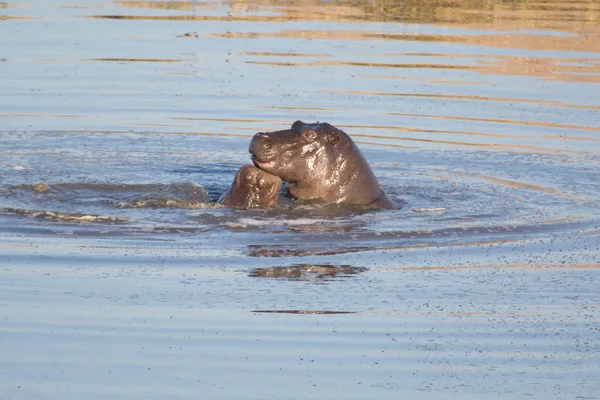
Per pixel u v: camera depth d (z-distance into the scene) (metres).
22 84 69.25
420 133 59.97
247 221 42.88
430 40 86.19
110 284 34.72
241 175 45.19
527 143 58.72
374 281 35.78
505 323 31.91
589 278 36.38
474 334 31.02
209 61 76.94
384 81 71.88
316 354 29.23
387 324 31.62
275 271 36.56
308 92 68.38
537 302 33.81
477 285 35.50
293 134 45.50
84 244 39.16
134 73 72.81
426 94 68.81
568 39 87.31
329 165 45.69
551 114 64.94
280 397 26.22
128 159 53.91
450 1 103.31
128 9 99.00
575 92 70.56
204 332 30.70
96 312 32.12
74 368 27.97
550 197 48.22
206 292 34.16
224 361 28.66
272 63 76.62
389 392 26.70
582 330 31.41
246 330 30.95
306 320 31.80
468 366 28.64
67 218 42.50
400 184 50.25
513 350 29.78
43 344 29.58
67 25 90.00
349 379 27.58
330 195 45.91
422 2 103.12
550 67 77.62
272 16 95.56
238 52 80.19
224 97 66.81
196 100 66.19
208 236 40.72
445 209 45.78
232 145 57.34
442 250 39.66
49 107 63.97
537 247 40.19
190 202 45.56
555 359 29.11
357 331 31.08
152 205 44.97
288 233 41.41
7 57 76.81
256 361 28.67
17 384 26.86
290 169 45.25
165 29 88.81
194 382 27.16
